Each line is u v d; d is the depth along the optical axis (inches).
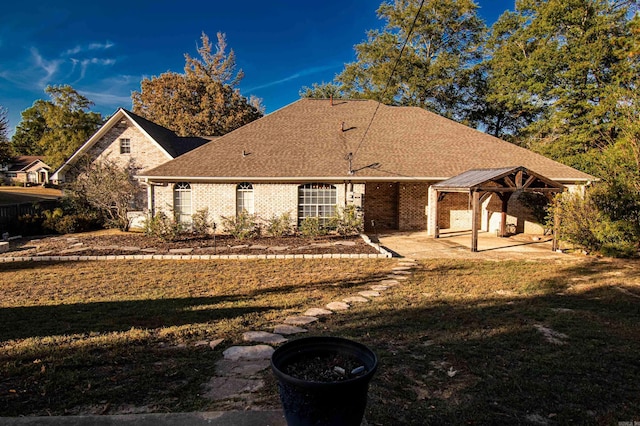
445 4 1195.3
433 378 157.5
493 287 323.6
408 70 1219.2
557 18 929.5
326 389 95.6
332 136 753.0
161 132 903.1
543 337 204.7
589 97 921.5
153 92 1488.7
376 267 407.2
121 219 745.0
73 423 116.3
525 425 124.7
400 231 717.3
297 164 665.0
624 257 460.4
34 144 2368.4
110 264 422.0
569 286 325.7
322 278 356.5
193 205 654.5
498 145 746.8
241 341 199.3
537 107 1064.8
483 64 1266.0
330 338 122.4
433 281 344.8
